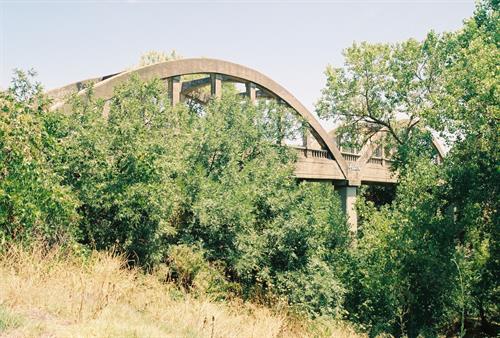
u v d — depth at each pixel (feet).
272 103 61.05
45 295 21.42
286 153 61.16
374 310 56.34
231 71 72.43
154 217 36.42
